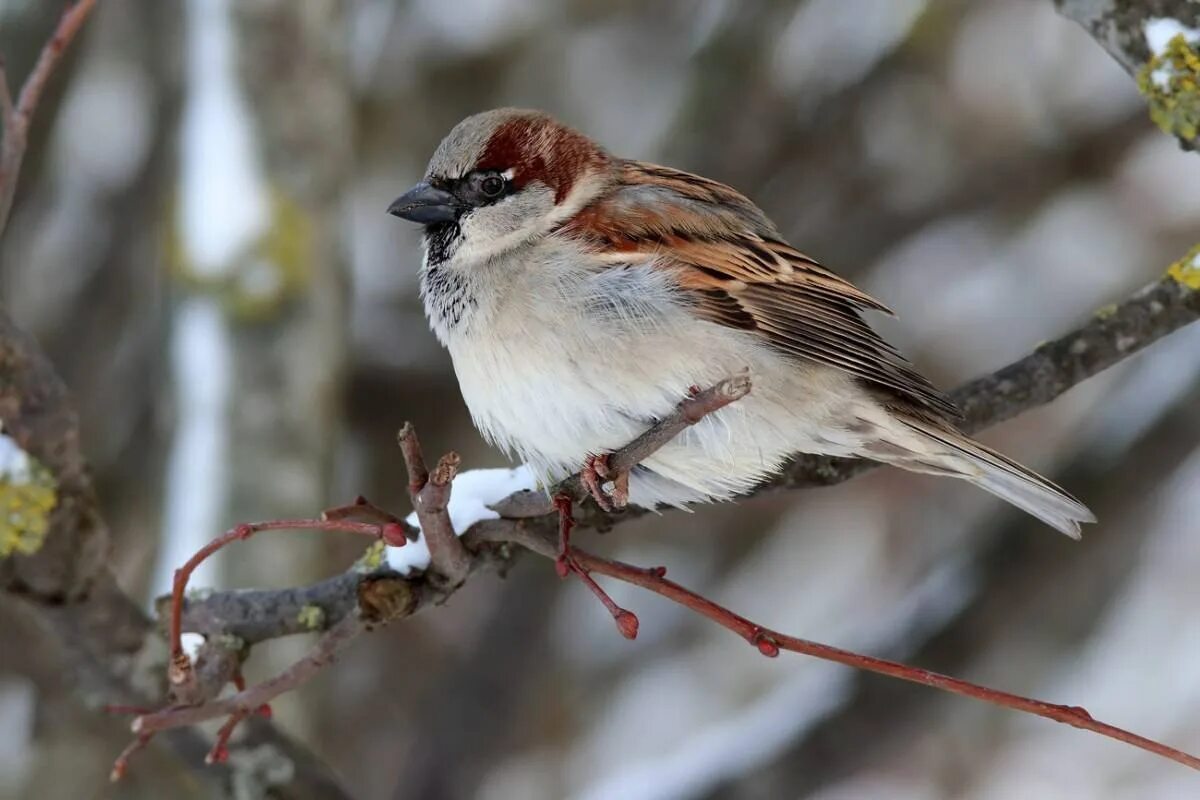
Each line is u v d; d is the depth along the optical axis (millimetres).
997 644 10695
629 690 14266
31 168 11734
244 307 10086
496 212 7266
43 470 6902
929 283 14531
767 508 14078
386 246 14359
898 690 10477
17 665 9781
